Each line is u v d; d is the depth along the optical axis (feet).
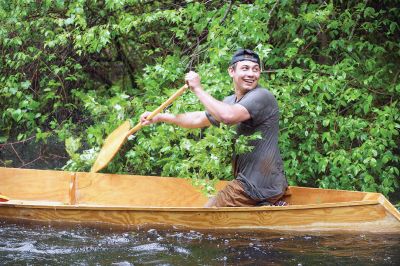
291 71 36.78
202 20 40.27
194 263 25.25
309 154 38.52
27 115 41.29
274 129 31.04
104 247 27.27
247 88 30.76
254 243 27.78
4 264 24.94
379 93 41.32
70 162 37.50
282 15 41.01
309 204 31.17
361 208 29.30
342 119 36.83
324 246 27.35
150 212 30.01
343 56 43.19
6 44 42.50
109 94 51.16
